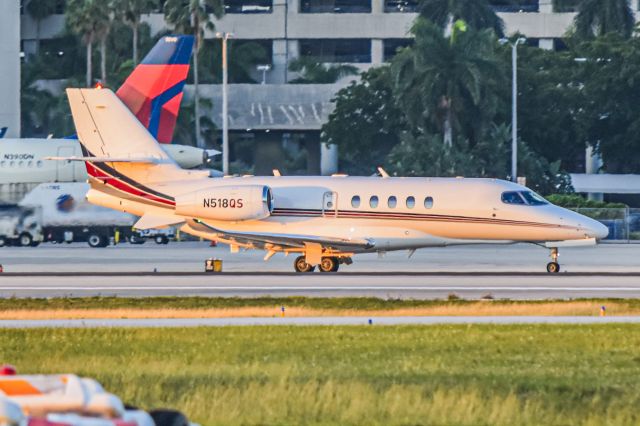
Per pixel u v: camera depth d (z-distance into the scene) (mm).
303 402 84750
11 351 114188
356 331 126188
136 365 104000
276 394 86438
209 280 197375
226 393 87312
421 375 97812
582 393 90188
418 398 85250
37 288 185875
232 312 148250
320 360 107125
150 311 150500
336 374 98312
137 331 127000
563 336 121375
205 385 92688
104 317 146125
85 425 52031
